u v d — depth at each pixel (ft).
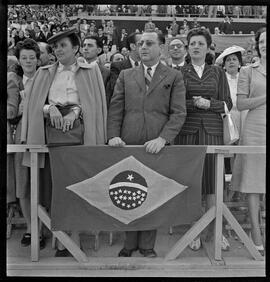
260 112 9.84
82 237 10.93
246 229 11.16
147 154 9.24
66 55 9.46
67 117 9.21
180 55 10.41
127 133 9.41
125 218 9.37
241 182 10.02
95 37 10.14
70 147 9.23
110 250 10.10
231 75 10.80
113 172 9.25
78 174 9.30
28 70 10.01
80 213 9.40
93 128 9.37
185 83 9.80
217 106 9.64
